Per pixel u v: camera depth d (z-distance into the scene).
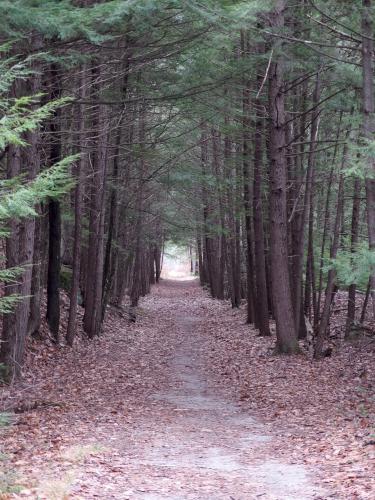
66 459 7.75
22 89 12.87
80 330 22.17
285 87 18.73
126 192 27.94
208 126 21.42
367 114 11.92
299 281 20.45
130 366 18.36
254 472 7.49
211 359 19.97
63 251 27.88
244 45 19.16
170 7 10.84
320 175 22.75
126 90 17.47
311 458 8.06
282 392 13.91
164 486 6.72
